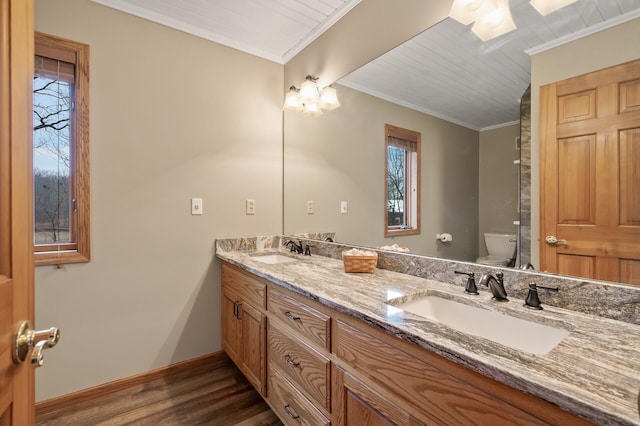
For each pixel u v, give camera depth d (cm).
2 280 52
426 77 147
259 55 234
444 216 141
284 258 207
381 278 141
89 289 174
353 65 185
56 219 169
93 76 173
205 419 159
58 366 166
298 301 130
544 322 91
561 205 103
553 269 105
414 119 154
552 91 105
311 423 120
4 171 54
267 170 239
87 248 172
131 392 181
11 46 56
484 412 66
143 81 188
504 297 108
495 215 121
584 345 72
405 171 159
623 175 89
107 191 178
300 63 229
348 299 108
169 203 198
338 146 200
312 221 222
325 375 113
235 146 224
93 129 173
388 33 163
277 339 146
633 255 87
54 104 167
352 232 192
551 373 60
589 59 96
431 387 76
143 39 188
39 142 164
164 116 195
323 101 205
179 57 200
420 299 119
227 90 220
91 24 172
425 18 145
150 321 193
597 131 94
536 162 109
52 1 162
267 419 160
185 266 204
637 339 76
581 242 98
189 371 205
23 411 59
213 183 214
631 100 88
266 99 239
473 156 130
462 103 132
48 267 163
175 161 199
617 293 89
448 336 77
